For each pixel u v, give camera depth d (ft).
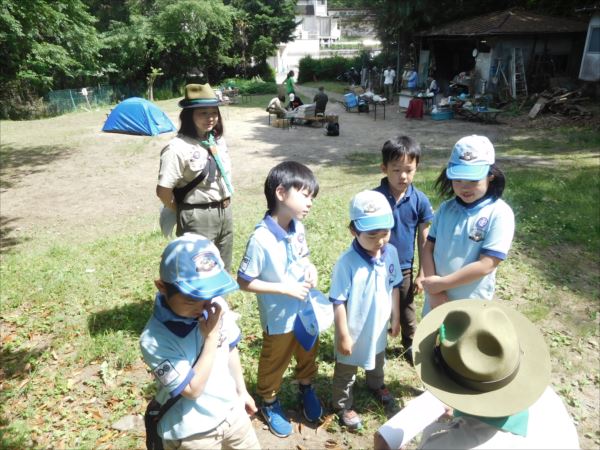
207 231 12.35
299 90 119.44
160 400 6.32
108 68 115.14
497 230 8.09
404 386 10.89
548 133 51.49
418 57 96.48
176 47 127.75
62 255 21.49
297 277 8.72
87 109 103.40
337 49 223.51
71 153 52.90
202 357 5.97
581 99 61.05
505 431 4.83
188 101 11.39
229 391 6.60
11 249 26.40
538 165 36.09
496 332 4.51
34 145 57.98
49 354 12.79
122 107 64.34
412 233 10.62
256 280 8.42
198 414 6.27
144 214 32.14
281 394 10.58
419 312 14.19
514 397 4.56
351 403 9.65
